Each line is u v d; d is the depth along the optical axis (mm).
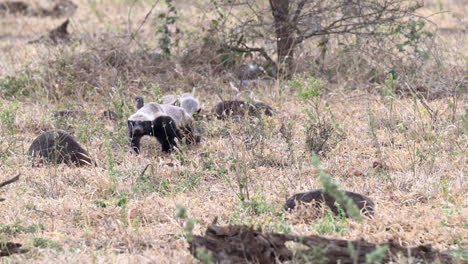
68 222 17281
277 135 25641
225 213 17625
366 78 34469
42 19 59469
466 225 15961
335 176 21125
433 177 20156
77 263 14156
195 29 41000
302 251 13211
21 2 62250
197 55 35844
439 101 30625
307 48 36594
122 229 16422
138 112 24203
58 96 32438
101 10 62250
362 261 13000
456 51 37312
